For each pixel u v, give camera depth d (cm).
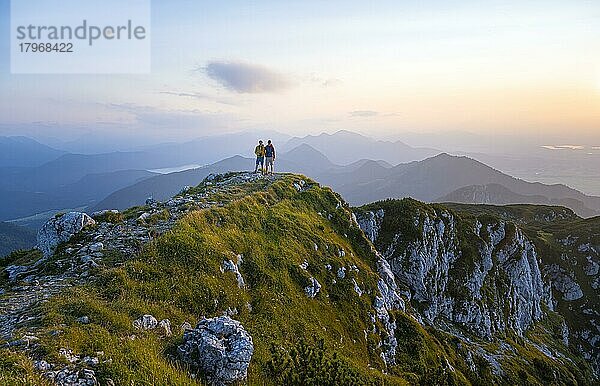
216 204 3644
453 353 6000
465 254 9769
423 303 7950
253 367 1903
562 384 8200
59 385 1230
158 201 3906
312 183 5647
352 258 4528
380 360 3447
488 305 9238
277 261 3272
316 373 1819
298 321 2778
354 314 3581
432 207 10031
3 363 1225
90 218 2858
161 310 1958
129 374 1381
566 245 16500
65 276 2109
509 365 7425
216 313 2269
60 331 1490
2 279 2295
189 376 1566
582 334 13350
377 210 8994
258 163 5800
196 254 2539
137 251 2391
